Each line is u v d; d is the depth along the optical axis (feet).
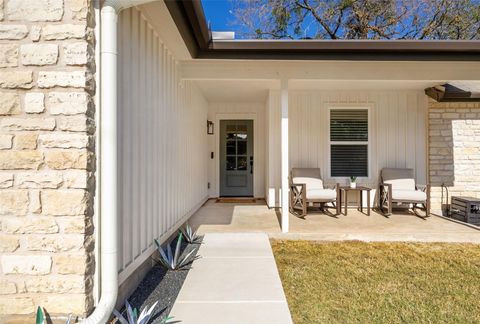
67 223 6.19
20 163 6.22
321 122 21.52
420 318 7.39
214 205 22.67
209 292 8.58
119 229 7.86
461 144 20.74
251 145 26.58
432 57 12.41
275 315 7.32
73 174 6.22
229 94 22.41
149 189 10.28
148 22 10.10
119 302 7.78
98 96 6.63
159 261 10.70
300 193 18.95
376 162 21.40
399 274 10.10
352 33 37.40
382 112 21.34
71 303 6.17
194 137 18.94
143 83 9.71
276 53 12.64
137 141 9.20
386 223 16.53
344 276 9.92
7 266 6.19
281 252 12.37
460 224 16.35
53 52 6.23
